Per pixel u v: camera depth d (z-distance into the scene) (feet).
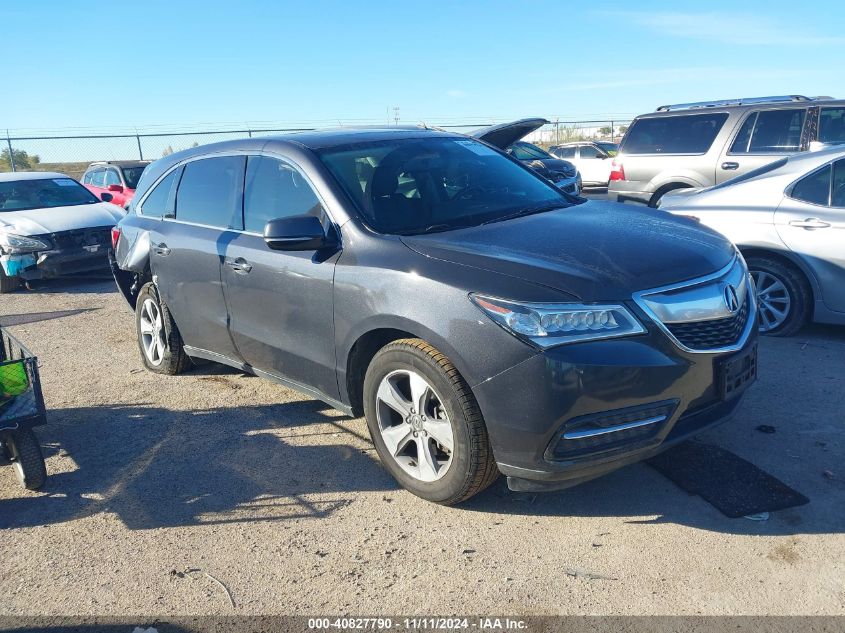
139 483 13.12
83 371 19.95
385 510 11.75
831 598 9.00
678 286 10.61
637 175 32.19
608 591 9.41
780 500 11.21
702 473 12.14
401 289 11.32
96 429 15.69
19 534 11.64
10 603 9.88
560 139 103.35
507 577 9.84
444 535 10.93
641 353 10.07
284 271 13.52
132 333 24.03
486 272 10.67
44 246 31.91
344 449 13.98
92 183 54.95
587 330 9.95
